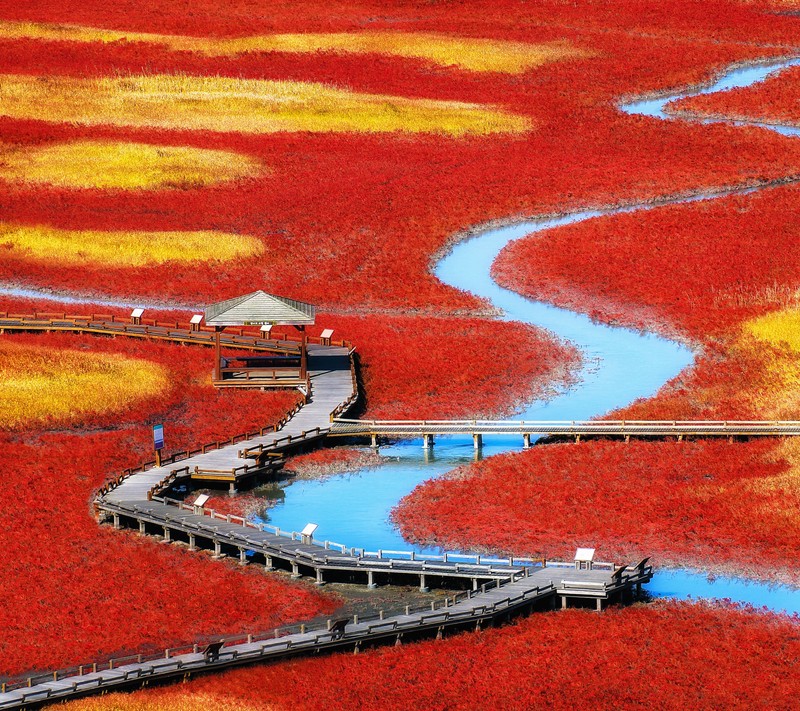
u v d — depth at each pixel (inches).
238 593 6171.3
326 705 5280.5
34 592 6186.0
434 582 6264.8
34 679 5383.9
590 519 6875.0
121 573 6358.3
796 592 6186.0
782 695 5324.8
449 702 5295.3
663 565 6427.2
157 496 6988.2
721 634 5792.3
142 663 5506.9
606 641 5728.3
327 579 6343.5
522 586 6033.5
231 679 5477.4
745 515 6850.4
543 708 5251.0
